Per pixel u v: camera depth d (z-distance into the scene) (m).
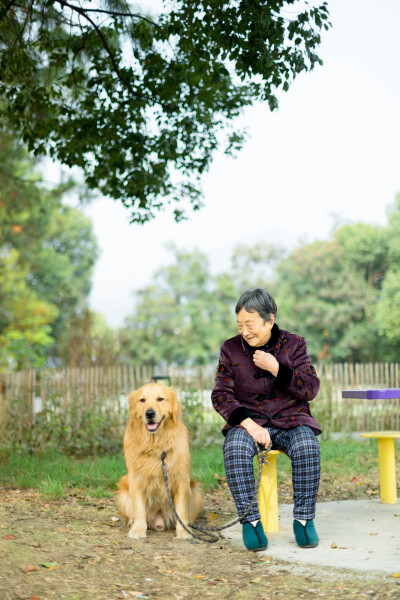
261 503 4.31
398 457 8.38
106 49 8.63
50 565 3.47
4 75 8.66
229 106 9.51
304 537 3.82
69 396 10.22
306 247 40.75
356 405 12.05
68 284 37.88
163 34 8.59
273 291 42.78
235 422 3.99
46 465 7.86
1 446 9.25
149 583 3.33
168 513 4.59
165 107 9.29
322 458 8.40
